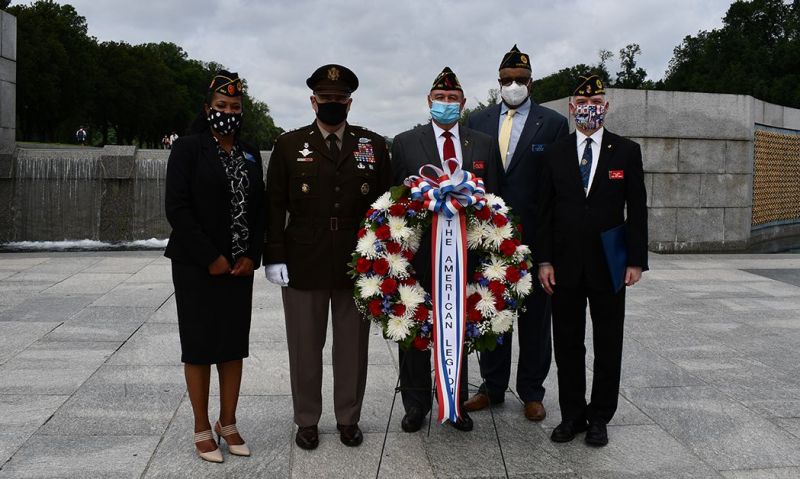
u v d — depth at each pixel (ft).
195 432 11.49
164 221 42.01
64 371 15.81
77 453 11.50
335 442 12.18
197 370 11.35
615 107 35.50
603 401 12.31
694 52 228.02
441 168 12.79
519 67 14.01
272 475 10.85
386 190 12.61
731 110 36.81
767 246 42.45
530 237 14.02
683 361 17.38
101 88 195.72
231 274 11.37
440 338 11.39
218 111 11.23
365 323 12.21
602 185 12.19
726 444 12.30
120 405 13.73
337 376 12.17
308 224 11.96
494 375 13.93
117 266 29.96
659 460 11.60
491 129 14.55
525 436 12.59
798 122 45.91
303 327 11.96
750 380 15.92
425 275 12.21
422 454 11.73
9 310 21.74
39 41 158.40
